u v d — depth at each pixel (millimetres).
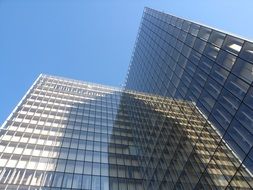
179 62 39188
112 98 72062
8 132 43875
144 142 44062
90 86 77125
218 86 26422
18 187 31656
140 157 42594
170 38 47094
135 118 54812
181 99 34500
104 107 64875
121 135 51750
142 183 37000
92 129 52125
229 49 26500
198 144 26812
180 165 29031
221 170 21625
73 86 73688
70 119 54312
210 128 25594
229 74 25031
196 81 31734
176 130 33281
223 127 23500
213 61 29000
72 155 41062
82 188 33406
